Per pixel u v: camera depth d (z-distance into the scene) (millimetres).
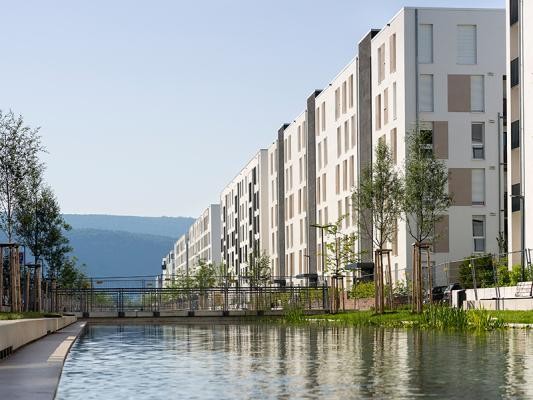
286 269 88625
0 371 12328
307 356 16062
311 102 78375
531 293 31688
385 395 9633
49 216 50094
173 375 12234
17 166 33688
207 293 61094
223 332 30766
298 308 53469
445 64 52656
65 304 56375
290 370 12930
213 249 138375
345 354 16500
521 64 42969
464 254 51406
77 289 56719
